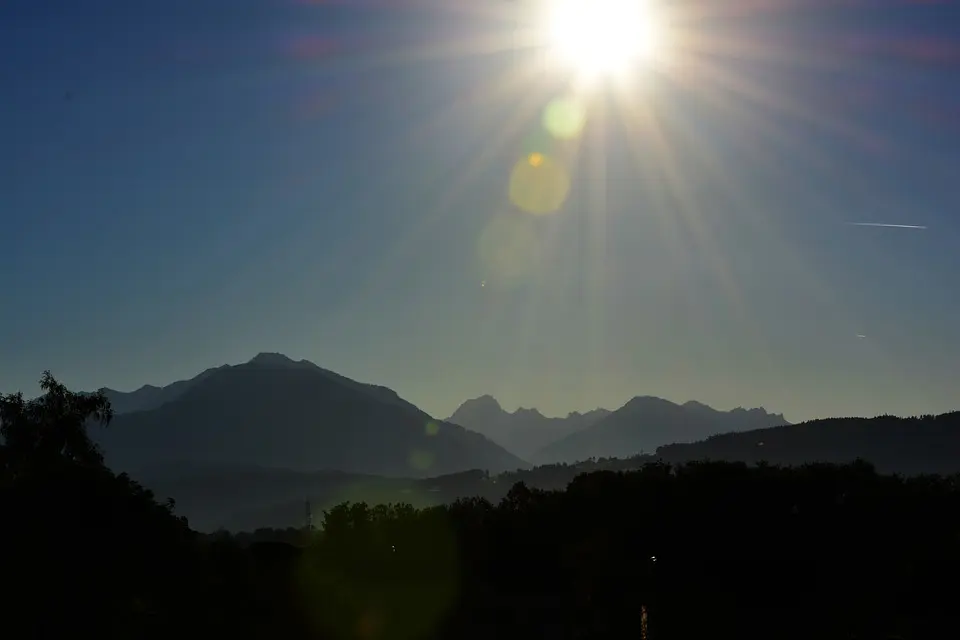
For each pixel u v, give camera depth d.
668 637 44.47
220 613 48.47
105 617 39.22
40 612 36.75
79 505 39.72
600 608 51.50
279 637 46.38
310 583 59.69
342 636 46.94
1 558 36.50
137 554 40.97
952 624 44.88
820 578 55.47
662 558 61.59
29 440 55.31
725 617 48.06
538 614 51.28
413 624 49.72
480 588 62.41
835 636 43.84
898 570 54.84
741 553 59.50
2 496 39.12
